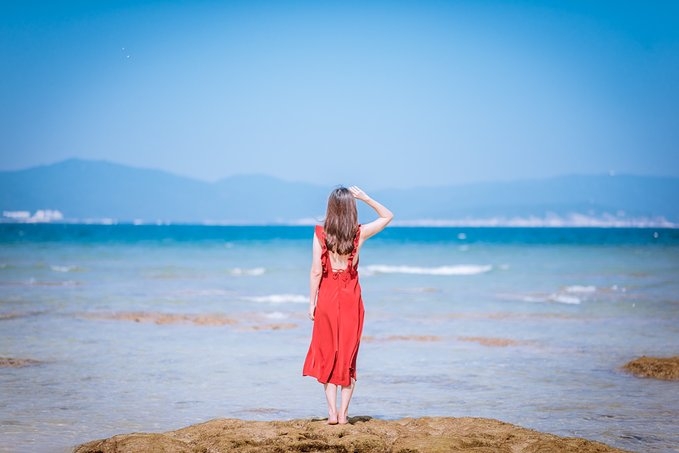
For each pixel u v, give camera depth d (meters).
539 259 42.81
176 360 11.04
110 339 13.07
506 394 8.77
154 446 5.59
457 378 9.80
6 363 10.55
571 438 5.89
